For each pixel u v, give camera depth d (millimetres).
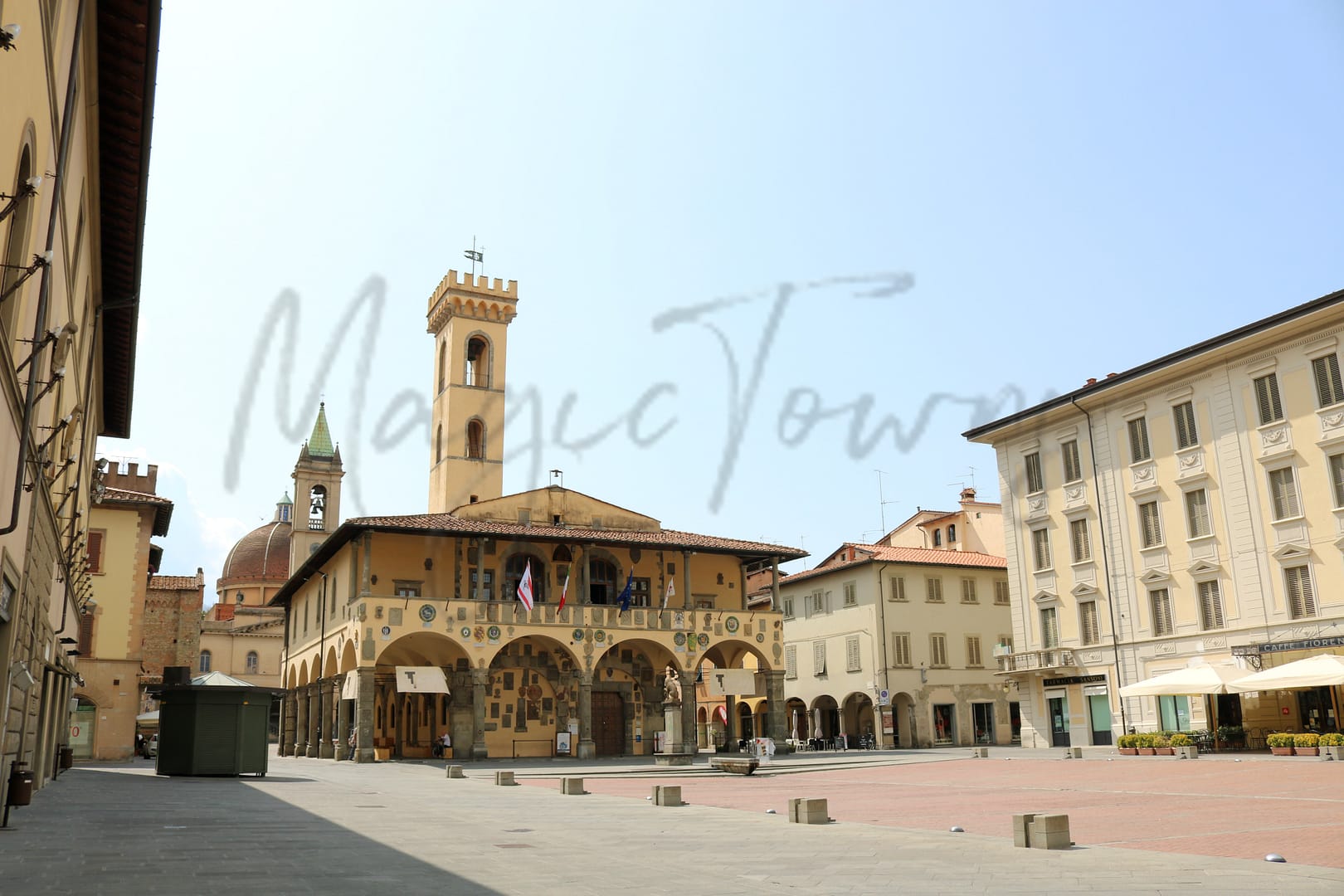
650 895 10688
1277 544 43219
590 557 57500
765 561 62656
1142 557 48938
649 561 59094
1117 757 41625
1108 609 50469
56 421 20047
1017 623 55531
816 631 73812
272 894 10234
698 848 14977
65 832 15695
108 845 14172
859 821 19672
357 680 49094
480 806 23078
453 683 53781
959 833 16812
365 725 48219
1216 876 11766
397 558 53312
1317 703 41500
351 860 13023
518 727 55062
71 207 18344
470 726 53531
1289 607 42594
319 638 59562
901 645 67625
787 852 14453
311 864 12602
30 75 12758
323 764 48625
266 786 28828
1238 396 45312
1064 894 10672
